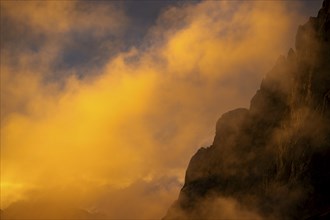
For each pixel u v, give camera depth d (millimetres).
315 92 120375
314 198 104500
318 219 95750
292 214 108375
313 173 107312
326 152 107312
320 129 111938
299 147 115875
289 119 132875
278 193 116625
